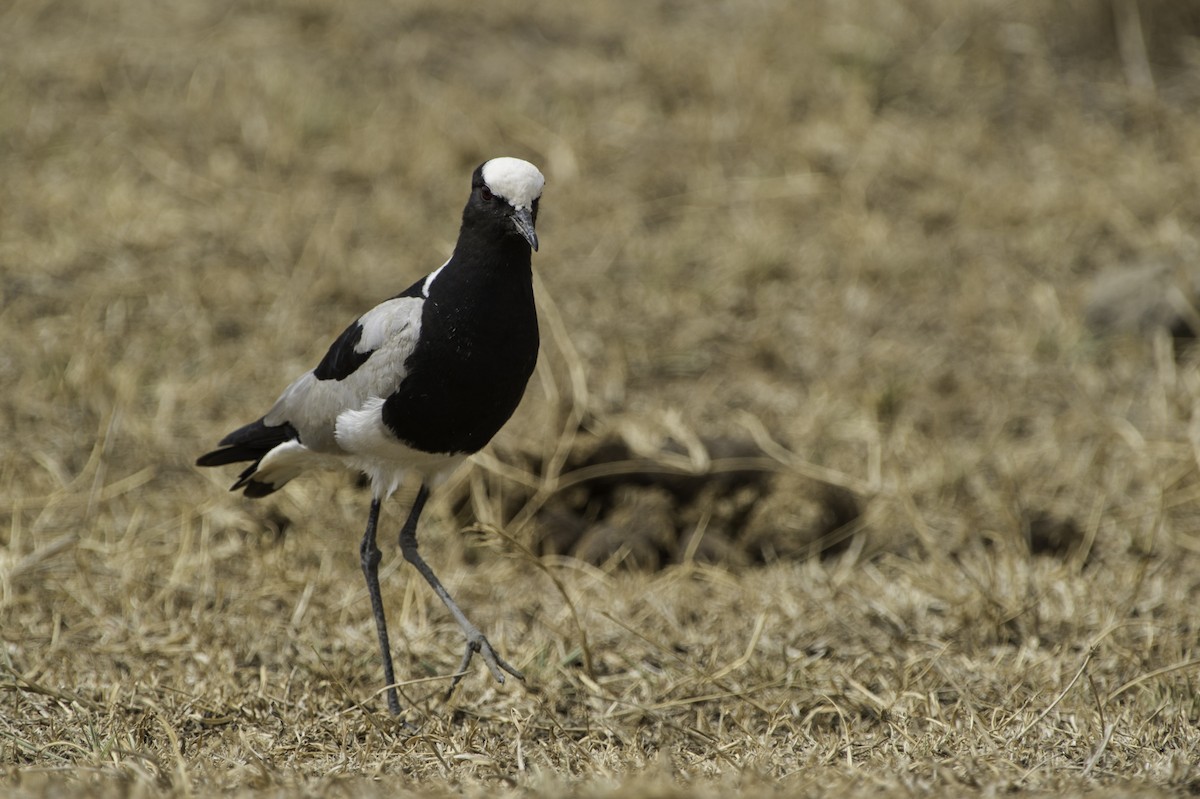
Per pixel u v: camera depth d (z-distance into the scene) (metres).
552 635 9.88
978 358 14.12
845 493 11.79
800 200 16.28
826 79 18.17
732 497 11.60
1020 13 19.19
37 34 18.27
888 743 8.09
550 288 14.84
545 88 18.06
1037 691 8.79
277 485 9.85
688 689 9.07
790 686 9.05
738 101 17.77
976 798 6.77
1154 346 14.07
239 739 8.17
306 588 10.49
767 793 6.63
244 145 16.67
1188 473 12.20
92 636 9.71
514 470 11.73
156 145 16.50
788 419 13.16
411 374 8.31
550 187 16.34
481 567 11.18
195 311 14.06
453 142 16.77
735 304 14.76
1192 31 18.80
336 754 8.02
